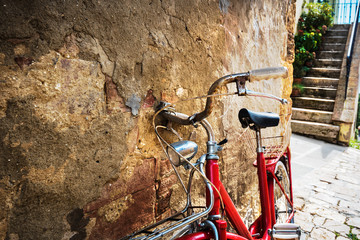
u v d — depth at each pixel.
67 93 0.92
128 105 1.14
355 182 3.67
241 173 2.13
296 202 3.01
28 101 0.81
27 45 0.81
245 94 1.08
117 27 1.07
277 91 2.79
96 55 1.00
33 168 0.84
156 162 1.32
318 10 7.80
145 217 1.27
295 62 7.08
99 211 1.05
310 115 6.25
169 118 1.24
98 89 1.02
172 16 1.35
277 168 2.03
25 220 0.83
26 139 0.82
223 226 1.09
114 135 1.09
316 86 6.91
